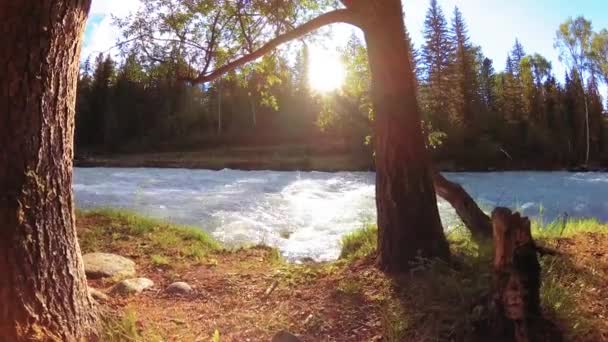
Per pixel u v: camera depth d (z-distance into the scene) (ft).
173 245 24.34
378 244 17.10
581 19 172.76
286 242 36.19
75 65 10.35
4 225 9.20
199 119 217.77
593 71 172.65
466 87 154.51
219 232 39.45
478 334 11.16
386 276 15.71
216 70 20.10
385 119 16.78
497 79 185.37
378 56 16.71
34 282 9.48
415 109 16.93
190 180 88.38
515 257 10.88
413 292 14.01
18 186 9.36
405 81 16.76
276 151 161.07
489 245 18.63
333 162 132.46
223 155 161.27
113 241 24.08
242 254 24.20
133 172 108.27
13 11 9.00
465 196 22.71
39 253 9.62
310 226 43.09
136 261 20.93
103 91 209.36
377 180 17.20
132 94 207.00
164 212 48.29
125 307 14.40
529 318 10.79
